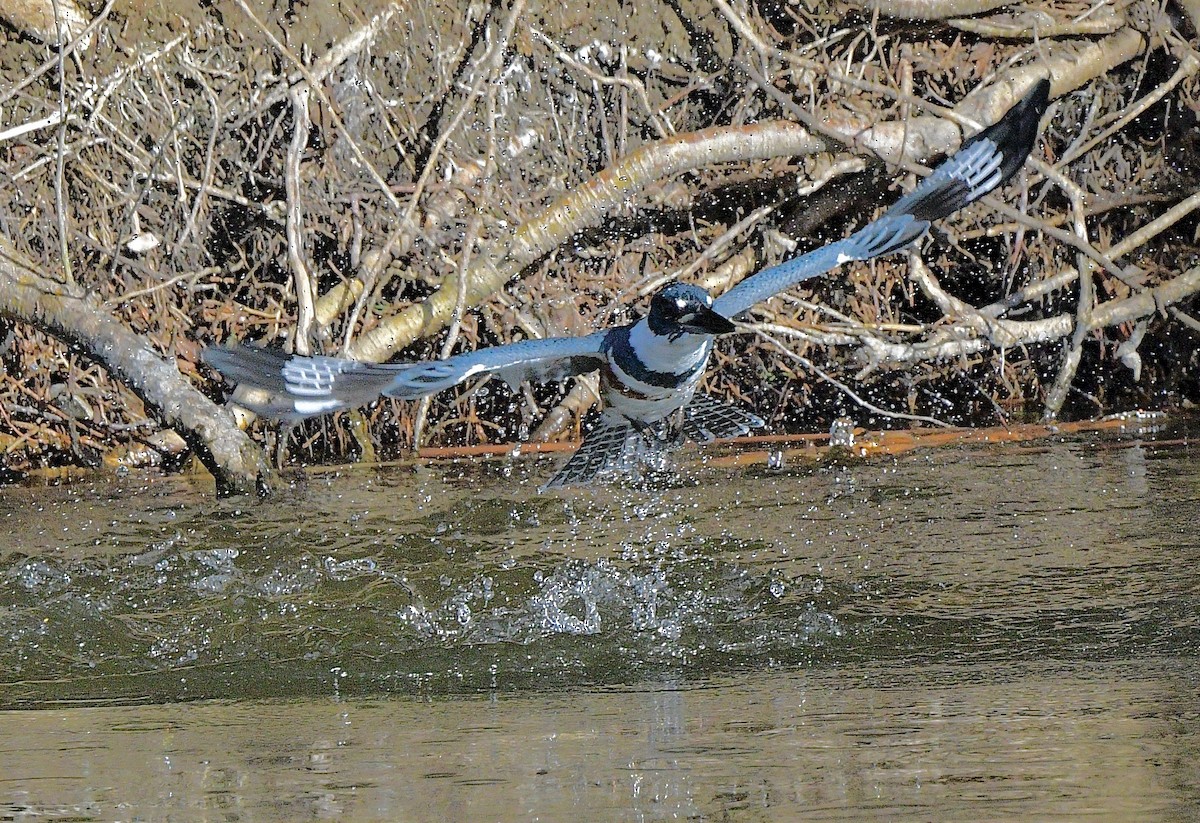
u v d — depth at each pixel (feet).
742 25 48.06
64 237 42.52
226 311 48.11
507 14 49.37
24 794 19.71
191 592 32.17
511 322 48.83
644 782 19.26
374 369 23.30
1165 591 29.22
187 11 48.88
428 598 31.22
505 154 49.73
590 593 31.01
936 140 49.26
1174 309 49.96
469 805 18.61
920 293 52.37
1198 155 52.85
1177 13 52.85
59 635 29.37
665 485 42.09
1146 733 20.53
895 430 49.44
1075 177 52.90
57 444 47.73
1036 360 52.70
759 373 50.44
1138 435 46.68
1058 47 51.83
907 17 50.06
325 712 24.03
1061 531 34.60
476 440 50.44
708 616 29.35
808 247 51.88
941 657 25.90
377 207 48.44
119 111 48.21
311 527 37.78
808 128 48.19
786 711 22.76
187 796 19.44
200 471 46.80
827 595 30.35
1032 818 17.29
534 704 24.03
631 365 25.22
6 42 48.57
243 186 49.14
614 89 50.60
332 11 49.60
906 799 18.16
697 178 50.19
